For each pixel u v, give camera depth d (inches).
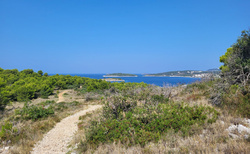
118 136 278.1
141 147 238.8
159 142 237.1
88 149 272.5
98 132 297.6
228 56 442.6
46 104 936.3
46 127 485.4
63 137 407.5
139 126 286.7
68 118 615.8
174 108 335.0
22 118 548.7
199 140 211.6
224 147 185.3
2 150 317.7
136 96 482.6
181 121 280.5
